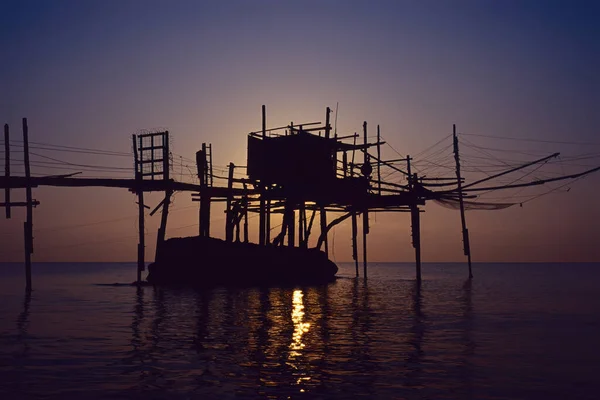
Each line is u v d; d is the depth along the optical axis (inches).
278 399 481.4
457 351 696.4
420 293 1711.4
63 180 1546.5
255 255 1882.4
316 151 1774.1
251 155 1870.1
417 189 1748.3
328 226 2146.9
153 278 1875.0
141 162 1697.8
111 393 496.4
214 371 580.1
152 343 746.2
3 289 1977.1
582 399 488.4
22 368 593.0
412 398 486.0
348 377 556.7
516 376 565.3
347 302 1348.4
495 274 4239.7
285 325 924.6
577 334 848.9
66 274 4062.5
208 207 1847.9
